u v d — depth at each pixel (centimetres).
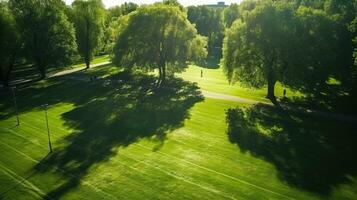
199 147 3738
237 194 2828
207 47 11406
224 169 3238
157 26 6384
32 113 5125
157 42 6525
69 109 5272
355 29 4788
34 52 7344
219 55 11856
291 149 3569
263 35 4953
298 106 4934
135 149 3750
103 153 3691
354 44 5238
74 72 8281
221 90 6041
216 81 6850
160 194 2884
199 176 3131
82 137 4147
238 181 3020
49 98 5972
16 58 7294
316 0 7556
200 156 3525
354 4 5884
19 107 5481
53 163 3512
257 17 5000
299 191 2822
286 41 4769
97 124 4572
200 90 6091
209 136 4025
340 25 5238
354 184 2880
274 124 4278
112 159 3538
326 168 3156
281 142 3756
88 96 6000
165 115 4834
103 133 4253
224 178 3081
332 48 4994
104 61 10056
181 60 6525
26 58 7456
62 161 3547
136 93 6053
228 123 4403
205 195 2834
